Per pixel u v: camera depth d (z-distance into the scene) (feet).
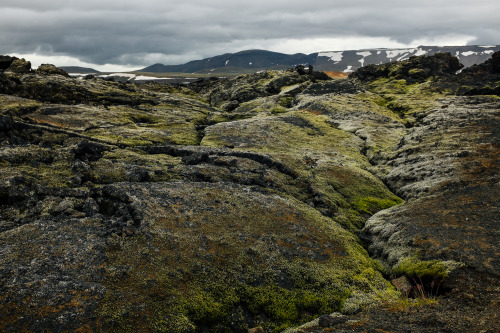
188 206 92.38
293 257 79.46
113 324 51.85
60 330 48.98
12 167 99.76
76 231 73.10
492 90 292.20
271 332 60.39
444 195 112.47
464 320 52.60
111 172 111.14
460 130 172.76
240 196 104.12
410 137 186.91
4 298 52.11
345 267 80.59
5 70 312.09
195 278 66.54
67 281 57.57
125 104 293.43
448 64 444.14
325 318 59.52
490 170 120.37
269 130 215.51
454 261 73.72
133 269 64.49
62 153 115.96
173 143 181.88
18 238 68.18
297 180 132.16
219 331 58.03
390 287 76.07
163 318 55.52
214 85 530.27
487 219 88.89
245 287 67.62
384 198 130.72
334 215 111.04
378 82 435.94
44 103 232.32
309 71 457.68
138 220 79.82
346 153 188.24
